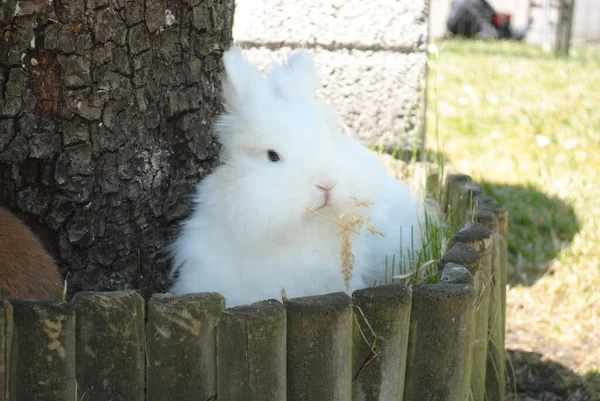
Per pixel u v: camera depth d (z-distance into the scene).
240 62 1.51
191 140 1.61
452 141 3.43
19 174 1.50
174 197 1.61
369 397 1.37
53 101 1.49
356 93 2.26
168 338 1.30
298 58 1.58
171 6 1.54
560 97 4.36
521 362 1.91
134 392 1.30
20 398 1.27
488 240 1.55
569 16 6.77
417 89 2.26
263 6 2.23
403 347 1.37
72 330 1.27
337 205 1.44
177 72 1.58
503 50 6.56
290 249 1.49
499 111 3.98
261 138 1.45
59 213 1.53
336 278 1.52
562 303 2.12
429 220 1.72
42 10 1.45
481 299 1.53
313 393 1.33
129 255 1.58
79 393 1.29
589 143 3.46
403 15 2.21
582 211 2.67
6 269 1.42
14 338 1.26
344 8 2.22
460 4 8.34
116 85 1.51
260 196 1.43
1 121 1.47
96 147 1.52
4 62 1.46
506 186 2.88
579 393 1.83
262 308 1.30
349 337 1.34
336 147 1.48
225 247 1.51
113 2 1.48
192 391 1.31
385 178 1.70
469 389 1.48
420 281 1.62
